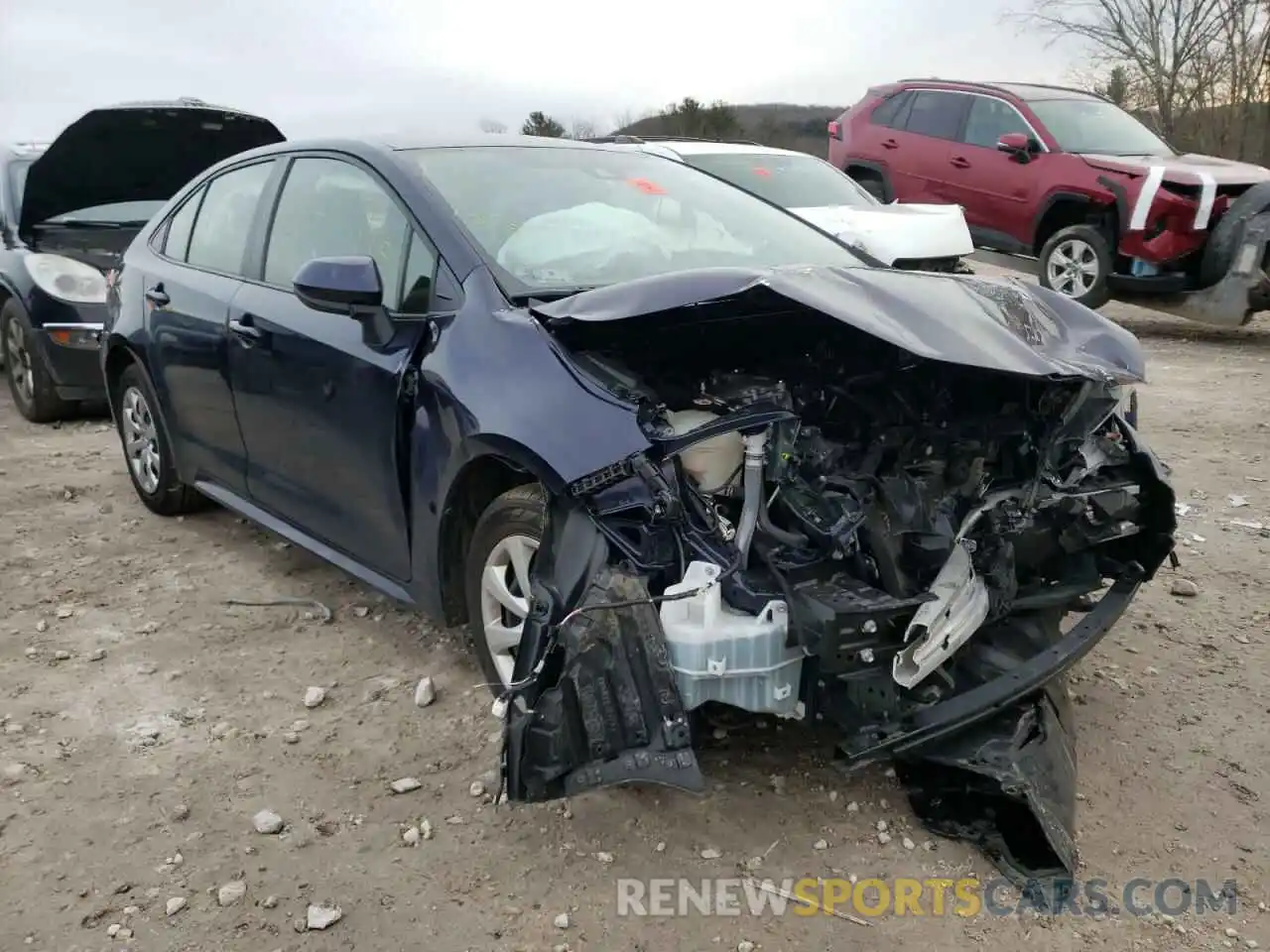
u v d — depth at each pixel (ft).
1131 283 32.22
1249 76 65.36
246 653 12.40
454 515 10.33
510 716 8.32
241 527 16.79
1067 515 10.32
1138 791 9.71
